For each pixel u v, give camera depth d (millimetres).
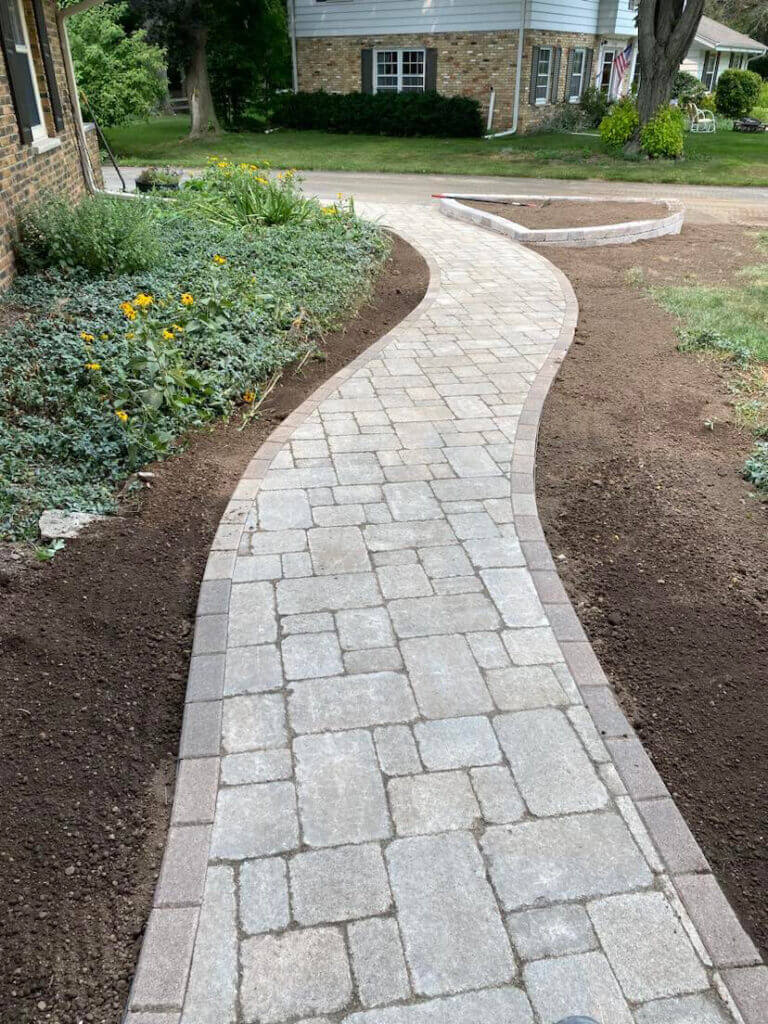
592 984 1940
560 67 23203
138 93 17781
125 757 2578
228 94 24656
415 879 2182
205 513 3973
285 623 3176
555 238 10227
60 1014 1880
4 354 5156
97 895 2148
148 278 6922
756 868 2270
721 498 4191
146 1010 1866
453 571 3520
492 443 4711
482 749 2611
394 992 1914
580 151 19688
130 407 4766
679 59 18375
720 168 17562
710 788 2520
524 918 2086
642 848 2283
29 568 3416
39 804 2387
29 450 4270
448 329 6801
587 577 3543
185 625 3182
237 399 5309
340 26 23500
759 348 6484
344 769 2523
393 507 4020
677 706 2834
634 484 4324
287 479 4273
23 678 2840
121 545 3641
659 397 5523
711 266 9469
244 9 22500
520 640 3107
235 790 2438
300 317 6508
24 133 7164
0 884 2154
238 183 10266
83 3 9383
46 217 7090
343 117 24125
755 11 38031
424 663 2980
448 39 22219
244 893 2135
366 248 9023
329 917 2080
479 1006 1888
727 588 3463
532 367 5938
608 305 7734
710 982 1952
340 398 5344
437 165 18312
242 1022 1850
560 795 2447
